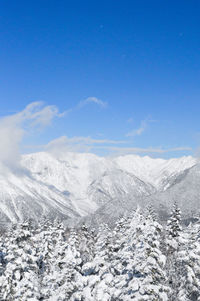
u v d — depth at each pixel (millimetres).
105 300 25125
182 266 33719
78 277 29656
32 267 36406
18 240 34812
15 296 31453
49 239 50875
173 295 31469
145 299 22219
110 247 35906
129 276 25078
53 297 30594
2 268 43062
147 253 23766
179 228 43312
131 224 39719
